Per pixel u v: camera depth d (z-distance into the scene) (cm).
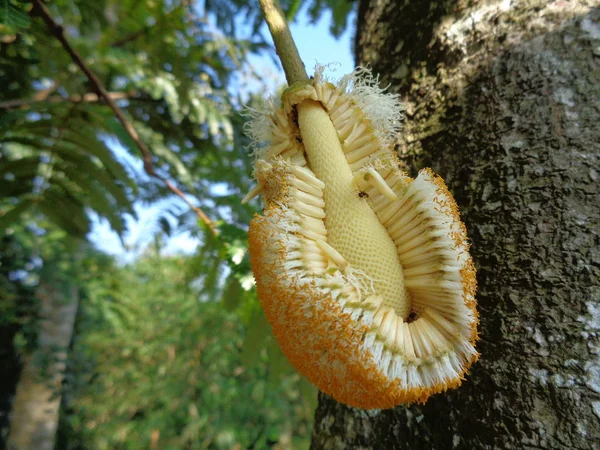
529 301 7
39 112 20
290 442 75
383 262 7
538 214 8
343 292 7
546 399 7
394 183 8
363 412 9
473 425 7
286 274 7
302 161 8
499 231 8
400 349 6
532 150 8
